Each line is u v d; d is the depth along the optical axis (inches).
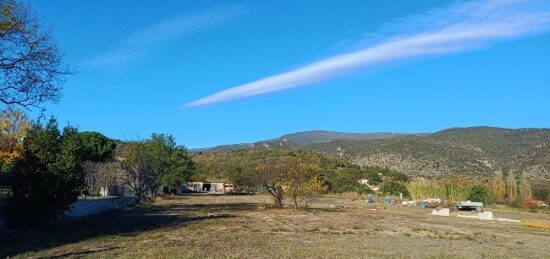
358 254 746.8
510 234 1190.9
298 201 2247.8
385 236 1049.5
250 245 819.4
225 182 4626.0
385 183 3476.9
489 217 1718.8
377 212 1891.0
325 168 3855.8
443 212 1860.2
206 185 4680.1
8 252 693.9
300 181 1895.9
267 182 1936.5
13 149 1071.6
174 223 1238.3
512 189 2655.0
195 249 748.6
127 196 2092.8
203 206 2066.9
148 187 2288.4
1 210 929.5
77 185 1069.8
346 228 1208.2
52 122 1069.1
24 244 779.4
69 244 797.9
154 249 737.6
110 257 658.2
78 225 1109.7
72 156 1062.4
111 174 2069.4
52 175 1003.3
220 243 838.5
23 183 964.0
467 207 2213.3
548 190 2600.9
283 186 1897.1
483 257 762.2
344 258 703.1
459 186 2684.5
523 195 2529.5
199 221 1309.1
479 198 2628.0
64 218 1154.0
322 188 1956.2
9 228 949.8
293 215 1603.1
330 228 1194.6
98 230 1021.8
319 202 2632.9
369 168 4350.4
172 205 2139.5
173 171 3196.4
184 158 3538.4
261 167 2082.9
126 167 2181.3
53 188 992.9
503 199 2640.3
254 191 3900.1
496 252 824.3
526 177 2751.0
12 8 837.8
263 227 1171.3
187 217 1450.5
